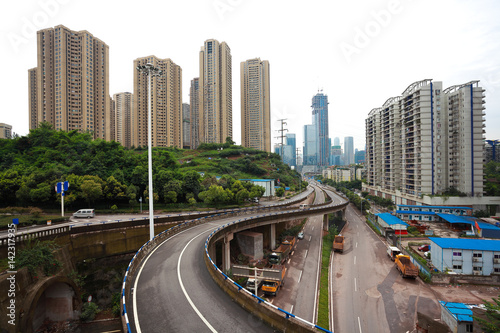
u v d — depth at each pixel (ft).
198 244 95.55
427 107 246.47
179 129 467.52
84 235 104.83
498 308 61.77
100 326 75.20
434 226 211.82
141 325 43.86
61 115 297.12
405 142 278.05
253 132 554.46
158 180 193.06
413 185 262.06
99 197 166.71
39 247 78.48
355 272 136.15
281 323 41.88
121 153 216.33
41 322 75.25
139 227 122.21
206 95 517.14
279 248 151.53
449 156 249.55
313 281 123.03
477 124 235.40
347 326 89.61
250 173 401.08
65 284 78.64
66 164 188.24
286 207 212.02
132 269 66.64
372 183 379.96
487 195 242.99
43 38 301.02
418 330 83.92
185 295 55.06
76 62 310.65
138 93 425.69
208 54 515.91
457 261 122.72
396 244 172.04
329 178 652.48
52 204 159.84
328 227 223.92
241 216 164.14
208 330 42.32
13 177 157.48
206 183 228.43
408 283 121.49
